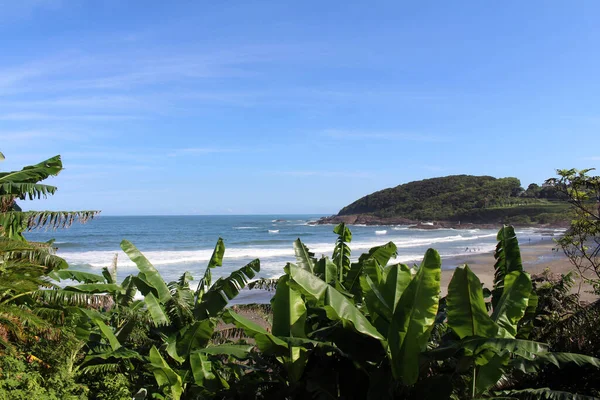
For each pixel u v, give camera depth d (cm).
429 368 626
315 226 12475
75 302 712
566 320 669
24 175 786
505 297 570
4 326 626
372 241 6588
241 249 4991
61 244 5581
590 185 788
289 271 559
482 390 525
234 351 660
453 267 3178
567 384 611
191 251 4678
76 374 663
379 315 596
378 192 17550
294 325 620
